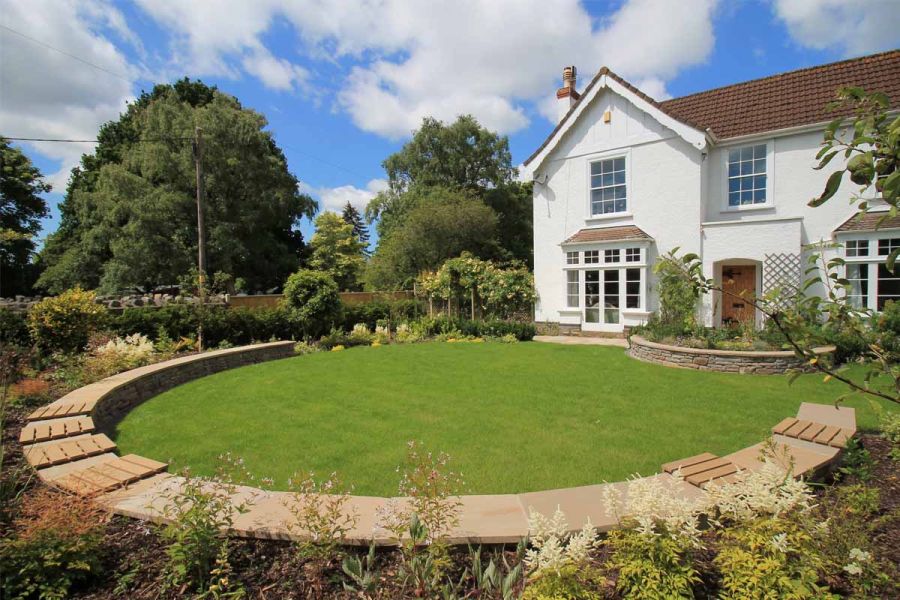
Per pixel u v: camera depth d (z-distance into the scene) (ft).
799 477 12.64
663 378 29.09
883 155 5.22
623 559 8.61
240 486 13.43
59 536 9.62
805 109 43.68
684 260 7.59
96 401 21.21
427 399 24.93
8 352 26.89
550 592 7.97
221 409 23.82
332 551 10.11
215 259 91.50
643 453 16.92
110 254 96.43
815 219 42.34
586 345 43.42
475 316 59.98
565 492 12.61
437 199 97.50
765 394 25.02
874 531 10.54
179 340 41.14
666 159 47.83
